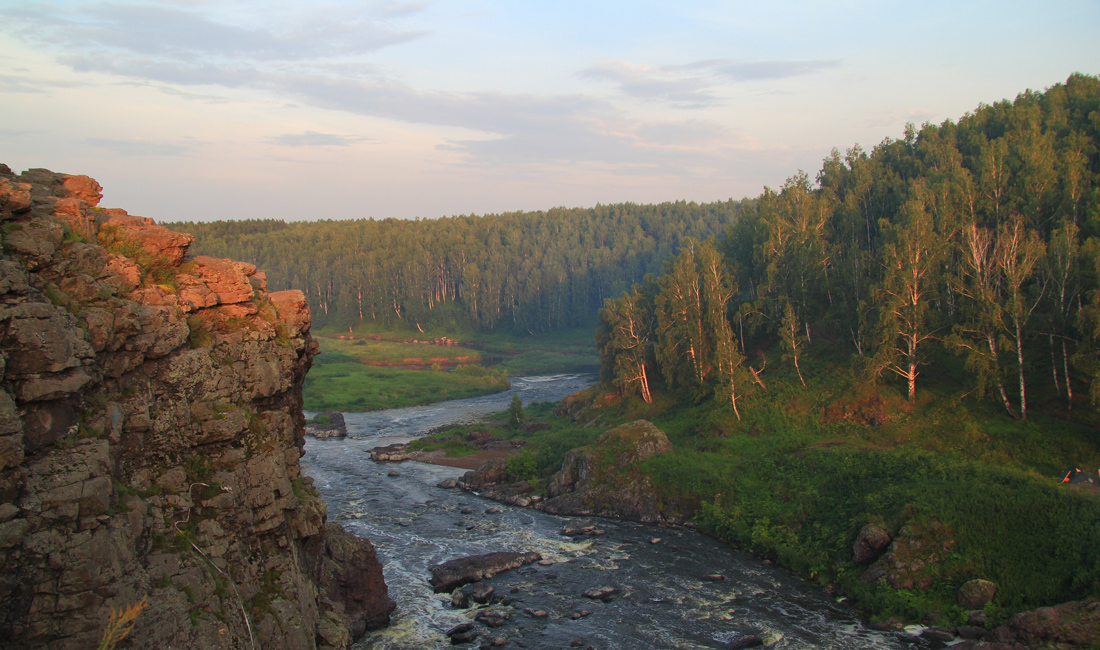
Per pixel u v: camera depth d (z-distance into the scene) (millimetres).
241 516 17969
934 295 57406
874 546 37156
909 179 88438
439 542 43406
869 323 61188
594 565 39719
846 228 80125
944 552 35406
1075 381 51688
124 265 17484
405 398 106625
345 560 30828
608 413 78125
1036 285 52906
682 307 72312
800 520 43188
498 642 29922
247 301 21062
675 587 36625
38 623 12867
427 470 62250
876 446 50906
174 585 15203
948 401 53156
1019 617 29688
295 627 18234
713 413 63688
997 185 70000
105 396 15531
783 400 62312
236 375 19250
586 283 198125
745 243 87812
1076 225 61562
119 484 15172
